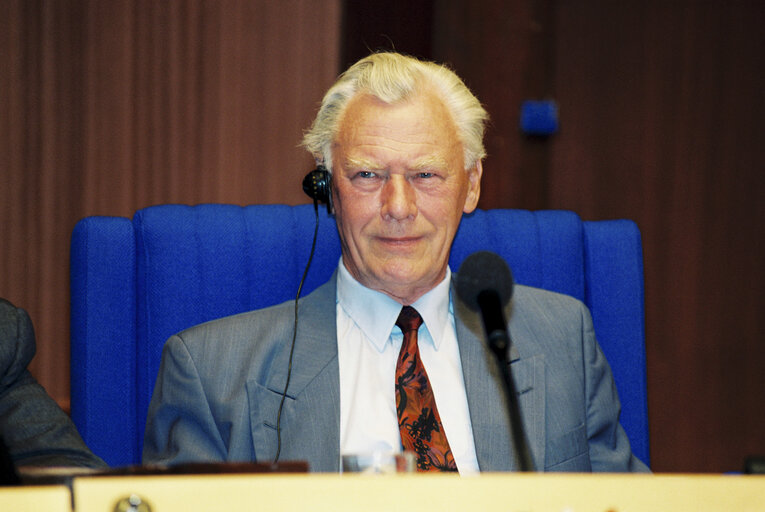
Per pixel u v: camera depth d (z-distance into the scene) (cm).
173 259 270
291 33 562
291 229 282
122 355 265
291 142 564
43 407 239
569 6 596
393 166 239
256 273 277
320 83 566
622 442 262
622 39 600
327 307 258
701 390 603
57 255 532
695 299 605
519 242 293
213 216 276
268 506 128
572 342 261
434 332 254
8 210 526
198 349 244
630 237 303
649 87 602
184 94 550
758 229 606
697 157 603
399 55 254
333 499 129
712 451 603
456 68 589
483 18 589
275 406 237
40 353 529
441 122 244
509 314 260
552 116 597
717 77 602
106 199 540
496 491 131
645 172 604
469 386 247
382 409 242
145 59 543
